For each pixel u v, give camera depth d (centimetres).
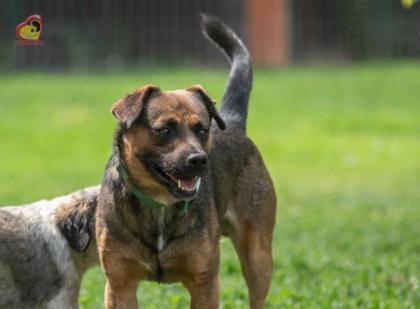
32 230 905
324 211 1486
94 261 922
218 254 796
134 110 739
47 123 2394
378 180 1780
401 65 3438
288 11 3512
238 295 985
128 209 761
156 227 763
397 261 1117
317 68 3403
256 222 875
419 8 3581
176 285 1041
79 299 974
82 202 909
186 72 3269
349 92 2834
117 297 784
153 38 3572
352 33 3581
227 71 3297
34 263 901
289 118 2445
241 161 873
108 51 3528
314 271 1093
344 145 2131
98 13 3547
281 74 3219
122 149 761
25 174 1827
